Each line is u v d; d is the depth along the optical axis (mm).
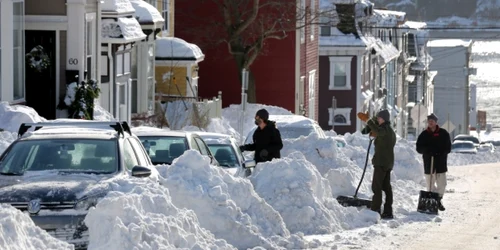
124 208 25453
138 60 83938
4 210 21703
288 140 50031
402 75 189500
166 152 39375
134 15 79312
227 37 112125
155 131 41156
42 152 29828
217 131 89625
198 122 87000
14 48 59344
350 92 143625
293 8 111250
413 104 199750
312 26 126250
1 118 51656
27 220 22422
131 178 28531
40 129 31625
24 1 61469
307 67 122438
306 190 36438
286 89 114312
